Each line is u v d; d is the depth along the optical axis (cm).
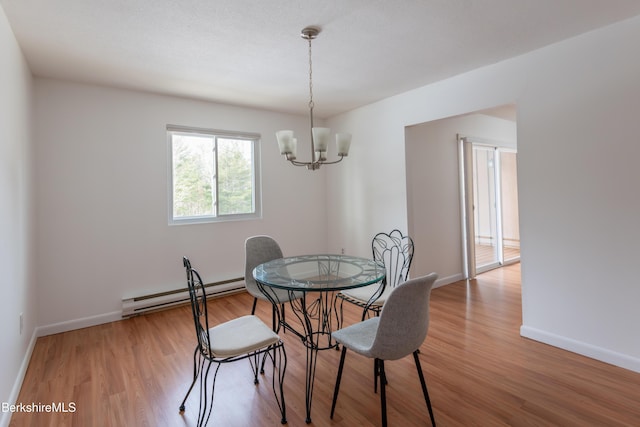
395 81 324
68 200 302
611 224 224
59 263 298
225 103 390
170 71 287
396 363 233
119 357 249
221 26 213
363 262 251
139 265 340
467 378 213
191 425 175
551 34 232
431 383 208
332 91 352
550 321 255
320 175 478
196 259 376
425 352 248
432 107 332
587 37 230
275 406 190
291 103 395
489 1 191
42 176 289
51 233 294
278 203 439
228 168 405
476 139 470
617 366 222
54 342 275
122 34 221
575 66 237
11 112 205
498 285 426
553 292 253
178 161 371
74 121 304
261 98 372
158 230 351
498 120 512
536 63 256
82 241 309
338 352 255
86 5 187
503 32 228
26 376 222
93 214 315
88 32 217
